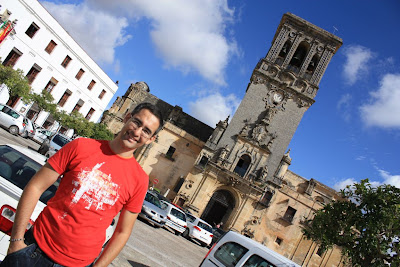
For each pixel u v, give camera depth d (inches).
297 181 1974.7
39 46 1419.8
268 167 1620.3
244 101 1690.5
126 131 115.9
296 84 1700.3
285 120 1663.4
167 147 1750.7
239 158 1622.8
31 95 1317.7
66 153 111.3
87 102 1841.8
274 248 1600.6
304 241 1612.9
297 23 1765.5
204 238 847.7
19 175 229.0
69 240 105.5
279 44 1749.5
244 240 294.4
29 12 1311.5
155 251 470.0
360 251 451.5
